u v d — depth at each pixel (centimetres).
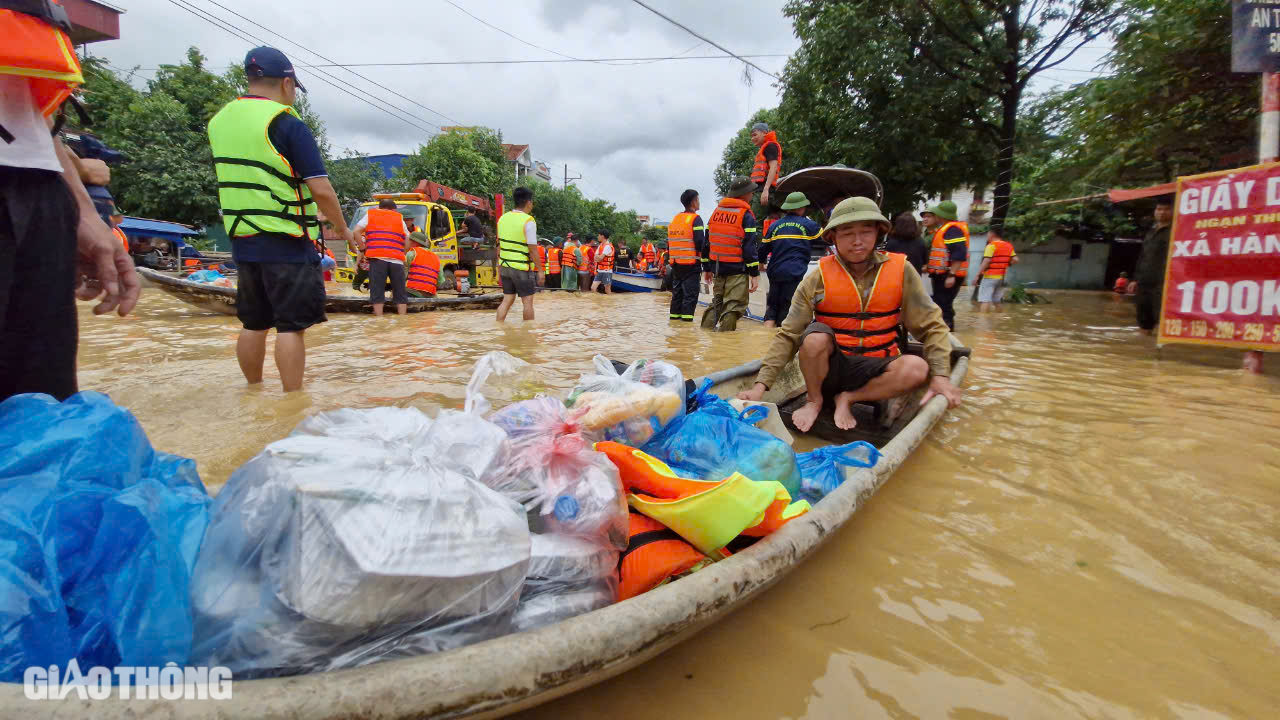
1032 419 341
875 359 328
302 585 102
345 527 106
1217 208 473
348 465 114
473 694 100
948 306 769
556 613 129
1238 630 159
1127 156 1084
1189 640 155
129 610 104
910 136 1413
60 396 168
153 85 2567
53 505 108
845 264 332
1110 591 176
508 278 763
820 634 155
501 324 749
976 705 132
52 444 118
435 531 112
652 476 161
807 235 716
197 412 307
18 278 157
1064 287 2164
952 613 165
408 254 991
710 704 131
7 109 152
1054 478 255
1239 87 898
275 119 322
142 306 852
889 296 328
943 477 257
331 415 150
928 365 322
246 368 365
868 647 150
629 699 132
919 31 1335
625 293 1889
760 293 1102
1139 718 129
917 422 273
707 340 626
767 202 805
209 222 2589
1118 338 713
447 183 3053
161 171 2412
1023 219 1664
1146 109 974
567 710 129
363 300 836
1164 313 500
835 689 136
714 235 719
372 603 104
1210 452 281
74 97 179
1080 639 155
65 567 106
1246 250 463
